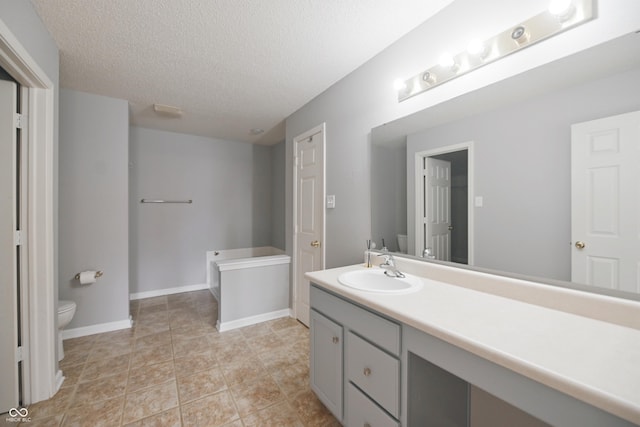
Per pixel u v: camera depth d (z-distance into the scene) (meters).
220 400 1.61
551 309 1.01
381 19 1.51
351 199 2.09
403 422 1.01
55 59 1.69
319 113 2.47
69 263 2.39
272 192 4.51
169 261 3.73
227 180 4.16
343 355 1.32
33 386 1.55
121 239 2.59
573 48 0.99
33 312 1.56
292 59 1.91
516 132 1.14
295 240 2.88
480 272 1.27
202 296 3.63
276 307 2.93
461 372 0.82
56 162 1.69
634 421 0.50
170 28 1.58
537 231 1.08
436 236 1.47
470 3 1.30
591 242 0.95
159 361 2.02
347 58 1.90
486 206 1.24
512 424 1.13
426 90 1.50
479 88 1.27
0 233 1.45
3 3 1.16
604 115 0.92
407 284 1.39
